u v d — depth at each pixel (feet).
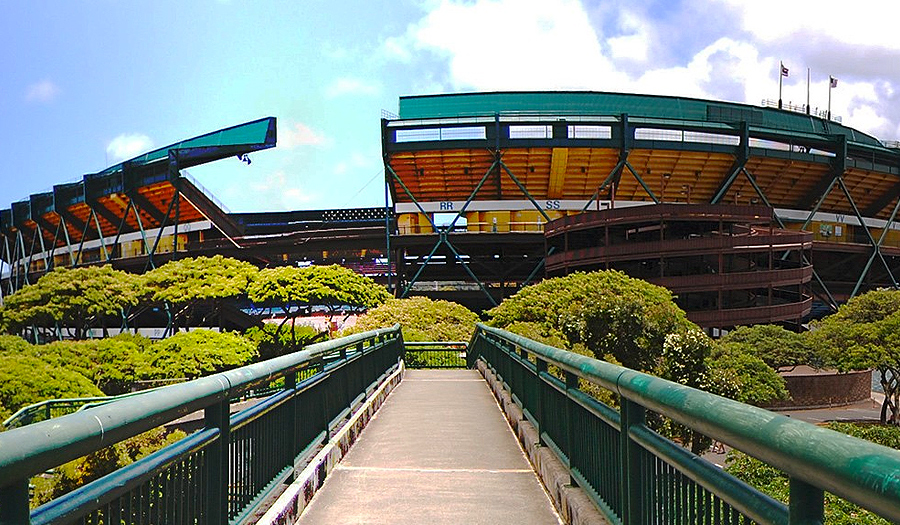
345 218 277.85
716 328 177.58
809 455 5.39
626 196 232.12
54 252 321.52
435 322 131.13
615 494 13.71
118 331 243.40
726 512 8.00
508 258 230.07
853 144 230.27
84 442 7.22
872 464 4.68
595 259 176.65
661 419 75.46
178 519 10.99
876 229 266.98
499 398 44.65
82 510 7.55
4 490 6.31
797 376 152.25
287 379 19.38
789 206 247.70
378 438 32.55
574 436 18.53
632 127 208.44
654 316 106.22
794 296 189.88
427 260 214.48
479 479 24.00
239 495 14.53
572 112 219.61
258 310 236.63
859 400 161.27
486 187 228.84
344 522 18.92
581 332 103.76
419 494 21.91
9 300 134.21
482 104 227.20
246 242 233.14
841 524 30.27
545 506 20.43
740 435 6.59
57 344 94.73
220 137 233.55
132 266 271.49
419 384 60.75
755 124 230.89
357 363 35.55
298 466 20.63
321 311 189.37
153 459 9.77
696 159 217.56
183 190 235.81
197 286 147.74
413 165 218.38
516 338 29.43
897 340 126.72
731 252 164.25
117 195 261.03
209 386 11.50
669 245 165.07
